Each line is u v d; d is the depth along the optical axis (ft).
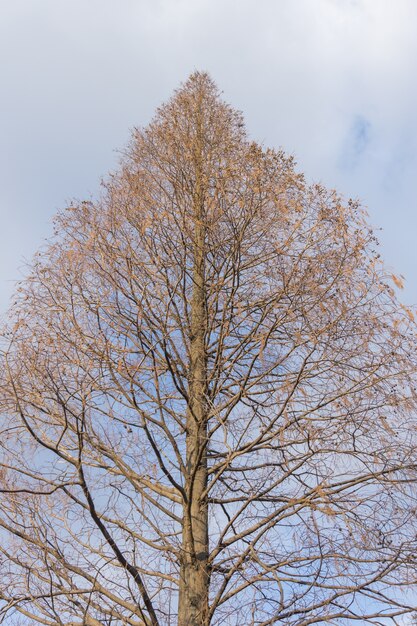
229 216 24.27
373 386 20.62
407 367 20.71
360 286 21.35
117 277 22.81
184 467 20.26
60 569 18.72
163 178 28.19
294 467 19.52
